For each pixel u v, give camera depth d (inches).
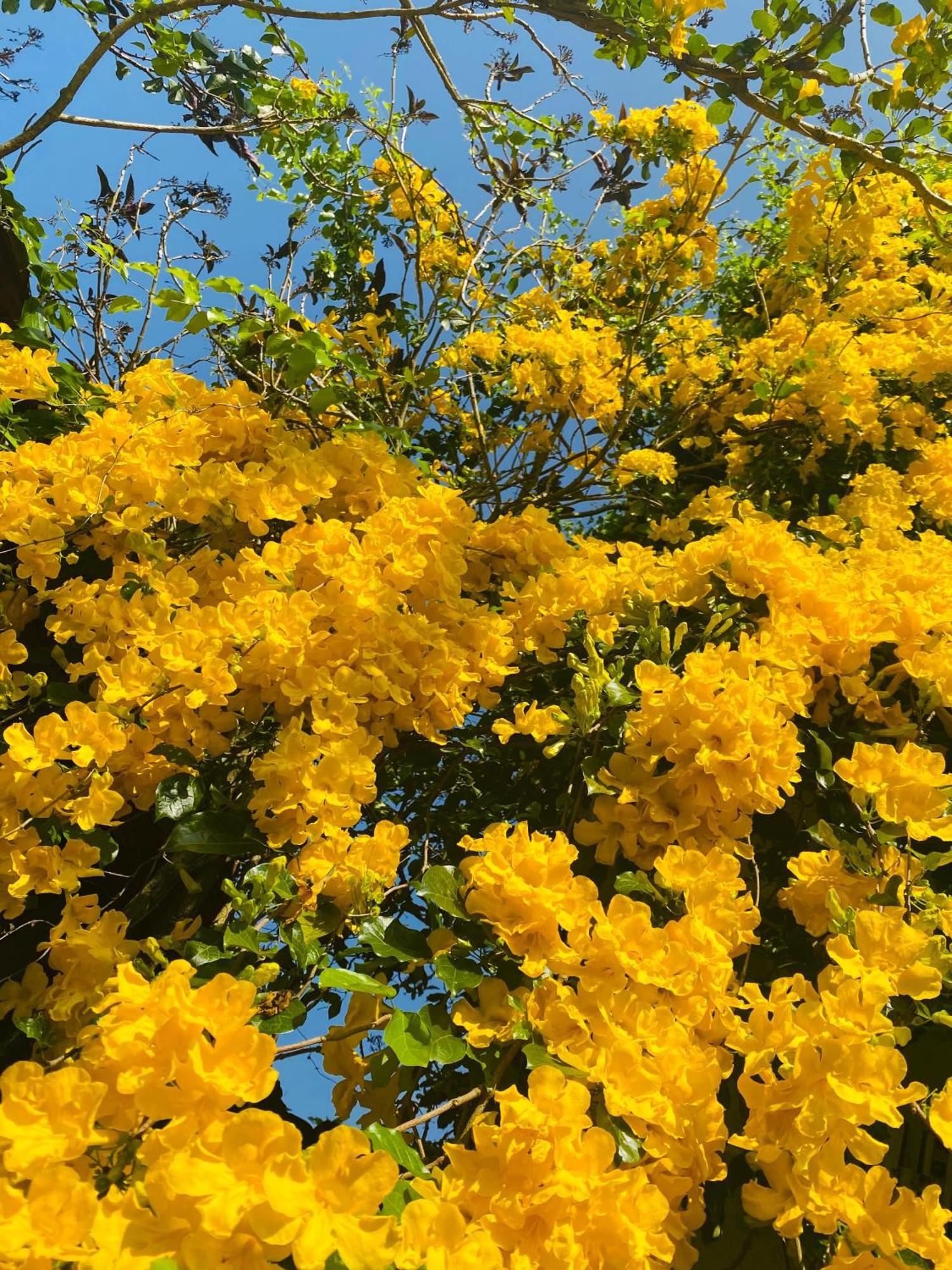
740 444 63.3
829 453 60.1
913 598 31.8
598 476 62.3
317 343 36.9
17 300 48.6
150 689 26.7
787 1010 20.7
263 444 38.3
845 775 26.3
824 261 67.4
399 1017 20.7
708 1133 19.7
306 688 27.6
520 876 22.6
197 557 32.8
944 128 44.9
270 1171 14.3
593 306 71.0
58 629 30.9
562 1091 18.1
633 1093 19.7
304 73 58.9
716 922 23.1
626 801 26.6
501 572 38.1
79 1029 22.3
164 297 34.9
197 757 27.5
